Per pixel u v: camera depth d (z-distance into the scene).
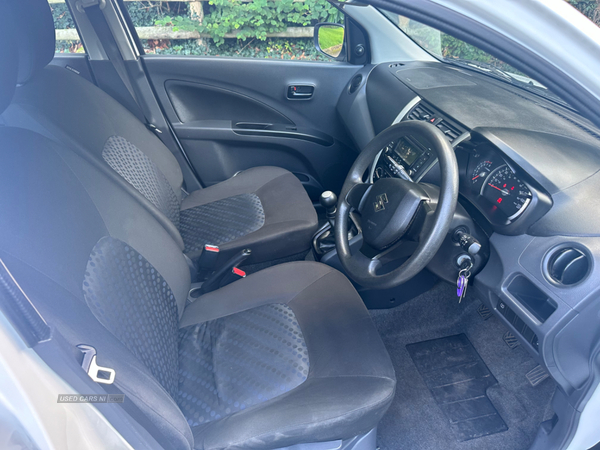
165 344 1.02
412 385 1.55
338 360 1.05
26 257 0.68
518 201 1.11
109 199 1.00
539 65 0.70
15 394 0.45
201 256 1.38
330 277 1.30
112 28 1.74
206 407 1.00
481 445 1.39
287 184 1.77
